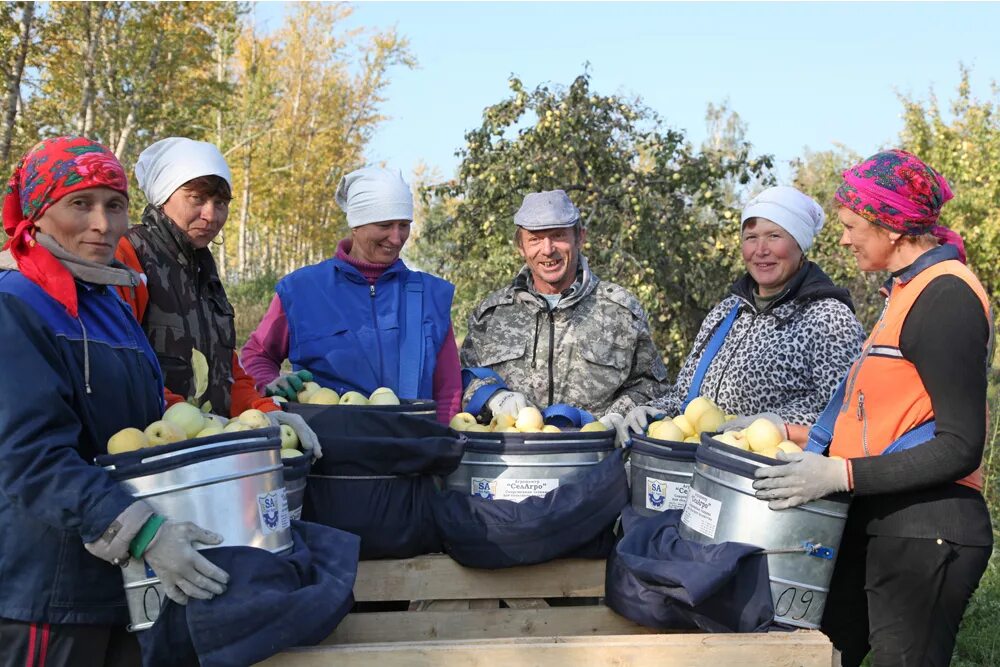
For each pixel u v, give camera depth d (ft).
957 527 8.70
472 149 32.42
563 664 7.78
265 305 72.54
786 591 8.24
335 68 121.29
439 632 9.69
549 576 9.86
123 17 63.21
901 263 9.18
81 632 7.51
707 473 8.66
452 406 12.76
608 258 30.14
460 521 9.57
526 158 31.19
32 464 6.86
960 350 8.34
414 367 12.42
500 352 13.78
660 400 12.96
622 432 10.48
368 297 12.61
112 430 7.80
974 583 8.82
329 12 119.85
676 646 7.80
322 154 118.93
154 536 6.85
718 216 32.17
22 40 51.67
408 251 48.52
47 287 7.45
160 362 10.30
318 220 120.57
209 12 68.64
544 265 13.60
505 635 9.71
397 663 7.71
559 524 9.50
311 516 9.59
